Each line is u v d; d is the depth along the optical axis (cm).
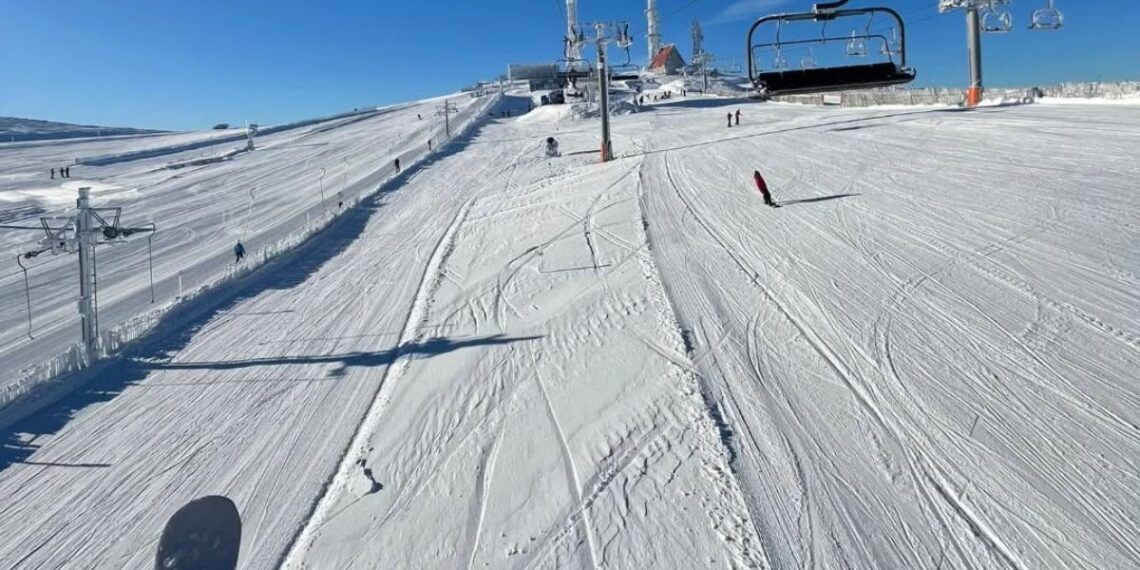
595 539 555
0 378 1282
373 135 6294
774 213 1602
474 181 3055
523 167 3353
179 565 281
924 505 540
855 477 588
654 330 996
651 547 536
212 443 858
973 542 493
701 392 778
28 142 7762
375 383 998
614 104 6400
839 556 498
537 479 659
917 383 729
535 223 1922
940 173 1762
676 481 617
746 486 594
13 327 1614
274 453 813
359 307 1416
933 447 613
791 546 514
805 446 645
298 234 2281
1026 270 1003
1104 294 880
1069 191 1382
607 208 1936
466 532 595
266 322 1377
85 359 1171
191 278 2006
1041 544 482
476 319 1207
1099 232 1114
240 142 7350
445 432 793
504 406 834
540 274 1414
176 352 1234
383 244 2034
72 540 676
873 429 657
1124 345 743
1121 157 1633
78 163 5772
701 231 1538
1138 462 552
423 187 3059
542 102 7431
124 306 1741
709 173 2275
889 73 1886
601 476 645
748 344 898
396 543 597
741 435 678
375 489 694
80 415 984
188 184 4266
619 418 752
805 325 931
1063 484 539
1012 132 2269
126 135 9269
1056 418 629
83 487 776
